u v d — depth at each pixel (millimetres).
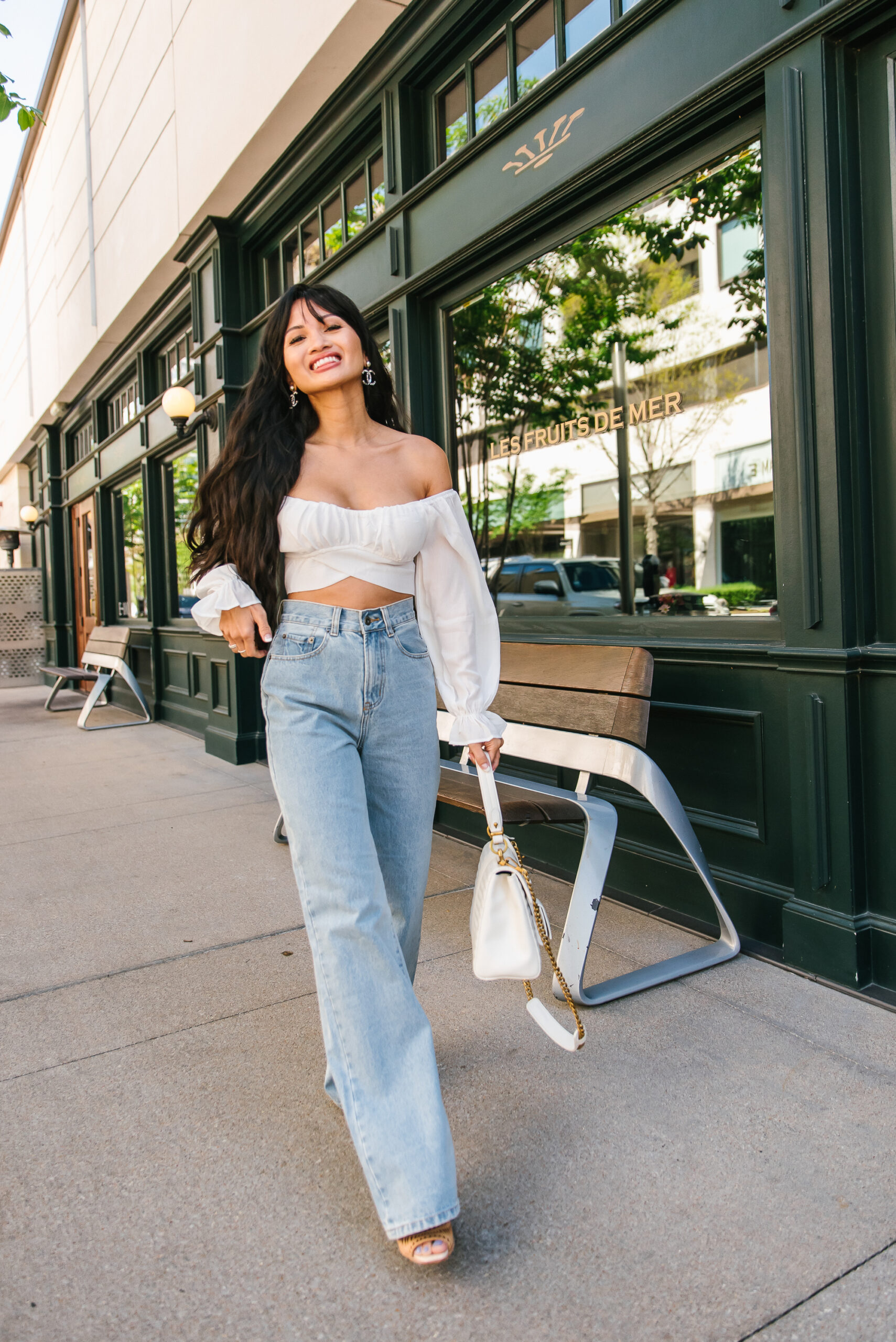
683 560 3023
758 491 2744
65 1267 1418
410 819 1666
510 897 1587
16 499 14961
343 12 3838
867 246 2271
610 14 3006
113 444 8992
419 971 2535
